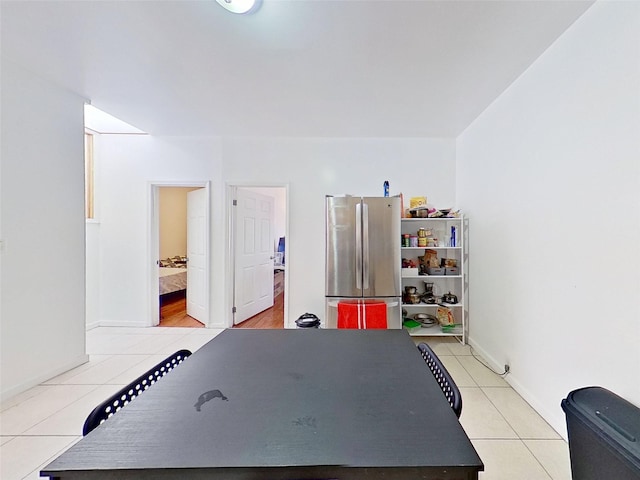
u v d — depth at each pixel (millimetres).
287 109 2914
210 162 3773
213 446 729
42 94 2359
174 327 3820
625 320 1385
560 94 1822
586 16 1613
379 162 3727
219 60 2109
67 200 2570
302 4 1578
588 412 1296
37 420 1921
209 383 1066
